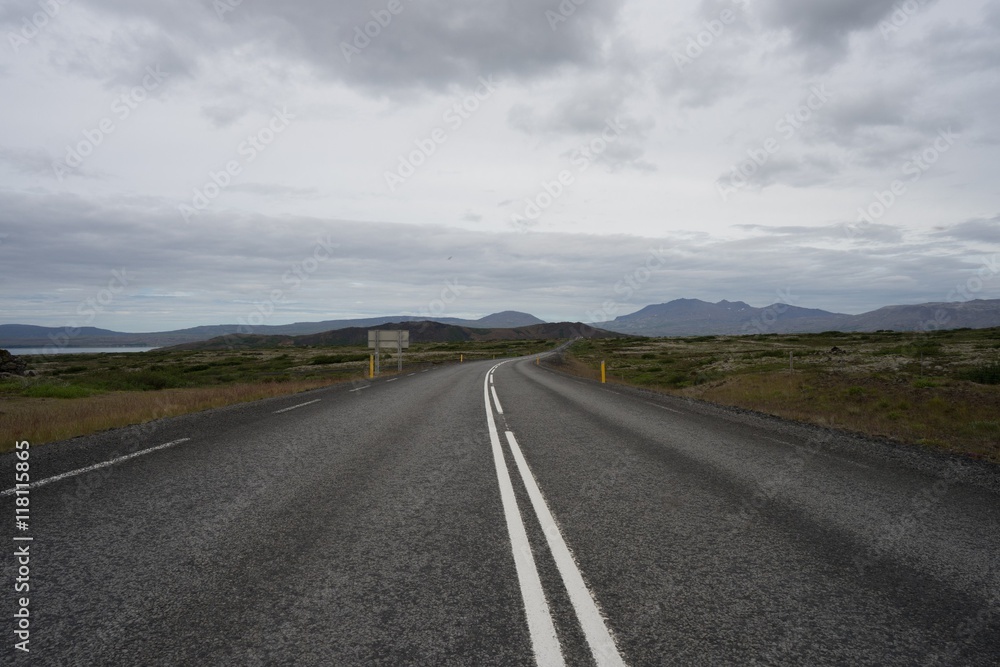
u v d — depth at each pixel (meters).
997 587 3.05
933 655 2.34
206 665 2.21
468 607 2.72
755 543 3.70
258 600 2.78
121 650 2.31
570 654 2.30
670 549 3.57
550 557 3.40
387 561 3.31
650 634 2.47
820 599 2.86
